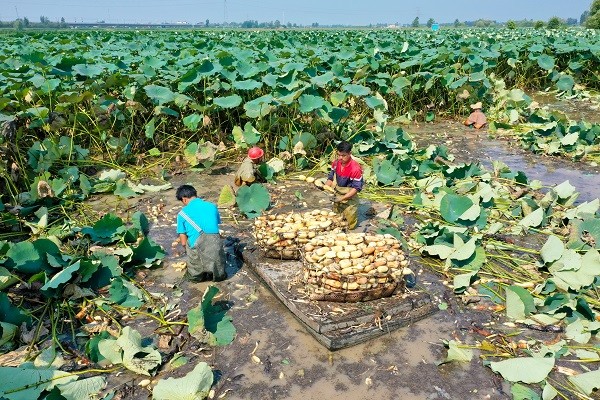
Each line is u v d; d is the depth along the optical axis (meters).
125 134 9.27
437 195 7.00
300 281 4.79
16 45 16.86
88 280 5.00
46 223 6.16
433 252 5.49
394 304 4.43
